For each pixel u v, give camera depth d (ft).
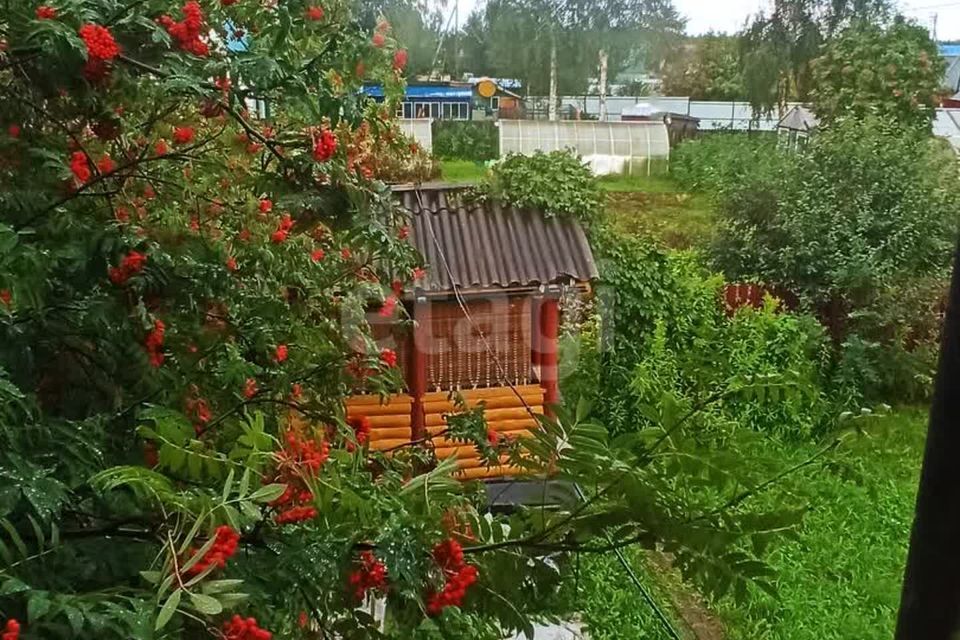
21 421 3.96
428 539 4.00
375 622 4.34
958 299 2.99
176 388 5.01
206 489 3.60
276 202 5.55
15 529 3.40
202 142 5.74
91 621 2.66
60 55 3.98
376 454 6.22
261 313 6.10
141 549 3.66
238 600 2.93
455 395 8.64
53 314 4.52
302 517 3.84
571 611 5.16
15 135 4.65
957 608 3.10
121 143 5.69
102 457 4.09
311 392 6.46
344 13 5.28
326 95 4.86
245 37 5.36
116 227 4.86
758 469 4.54
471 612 4.63
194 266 5.20
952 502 3.05
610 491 4.17
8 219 4.44
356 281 7.25
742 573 4.06
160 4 4.53
